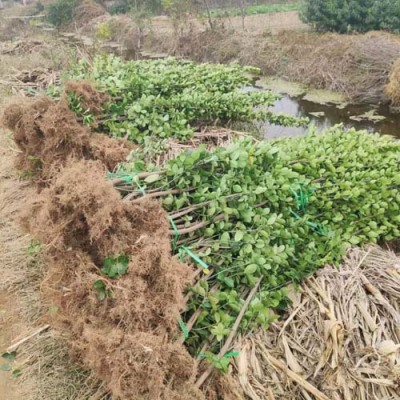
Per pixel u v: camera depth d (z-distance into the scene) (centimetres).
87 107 438
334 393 241
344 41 1040
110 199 251
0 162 520
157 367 208
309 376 250
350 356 254
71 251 262
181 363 221
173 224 277
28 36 1627
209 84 576
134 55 1478
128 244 251
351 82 955
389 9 1136
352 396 241
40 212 270
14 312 330
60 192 259
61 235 257
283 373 250
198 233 295
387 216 372
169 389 213
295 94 977
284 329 271
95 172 281
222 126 545
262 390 243
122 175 307
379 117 832
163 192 295
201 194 298
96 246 264
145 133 453
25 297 339
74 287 249
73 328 254
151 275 240
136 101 483
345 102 920
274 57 1141
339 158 375
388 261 318
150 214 270
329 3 1200
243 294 283
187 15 1454
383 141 422
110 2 2192
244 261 286
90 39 1769
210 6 1711
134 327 225
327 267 309
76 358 278
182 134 459
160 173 304
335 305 280
